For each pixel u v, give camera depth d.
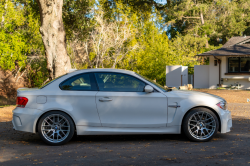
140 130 5.38
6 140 5.90
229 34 38.75
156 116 5.40
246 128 6.92
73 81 5.52
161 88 5.60
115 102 5.37
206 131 5.52
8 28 21.67
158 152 4.74
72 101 5.36
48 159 4.41
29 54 25.31
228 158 4.32
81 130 5.35
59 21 11.56
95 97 5.37
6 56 21.27
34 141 5.78
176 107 5.40
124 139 5.88
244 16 38.81
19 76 27.52
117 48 23.11
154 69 24.64
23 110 5.36
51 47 11.46
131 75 5.55
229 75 22.36
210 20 39.28
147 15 23.89
